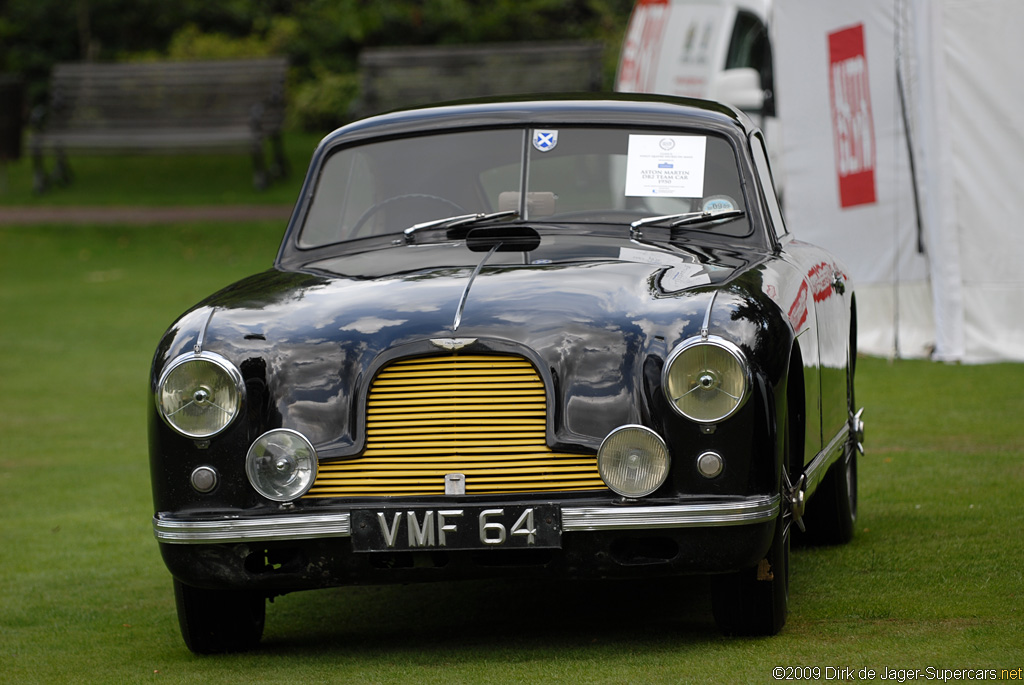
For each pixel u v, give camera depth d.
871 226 40.16
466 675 13.81
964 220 37.69
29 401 39.59
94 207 86.38
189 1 124.69
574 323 13.98
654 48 54.28
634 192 17.66
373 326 14.30
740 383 13.45
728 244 17.19
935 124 37.38
